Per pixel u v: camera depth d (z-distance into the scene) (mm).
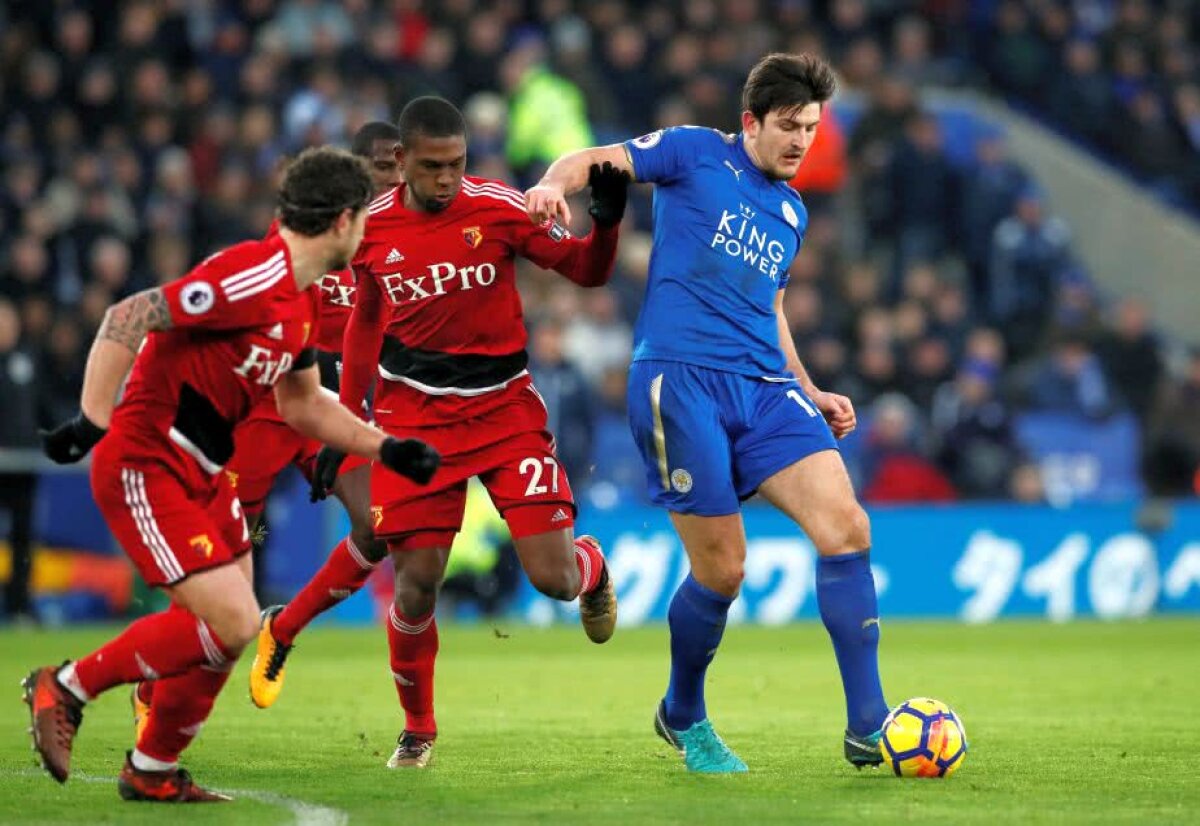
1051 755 24172
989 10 83688
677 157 22281
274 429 27625
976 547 57156
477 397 23688
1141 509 58312
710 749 22609
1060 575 57750
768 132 22141
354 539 25734
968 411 59719
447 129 22547
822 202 72125
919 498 58188
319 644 46438
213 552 19234
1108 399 67250
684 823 17969
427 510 23312
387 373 24062
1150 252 80438
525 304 60000
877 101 70500
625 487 57875
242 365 19234
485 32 67812
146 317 18531
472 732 27344
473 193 23641
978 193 69688
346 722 28812
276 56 64375
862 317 64125
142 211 58688
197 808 19062
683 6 74500
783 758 23906
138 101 61844
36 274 55000
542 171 66375
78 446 18547
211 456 19609
